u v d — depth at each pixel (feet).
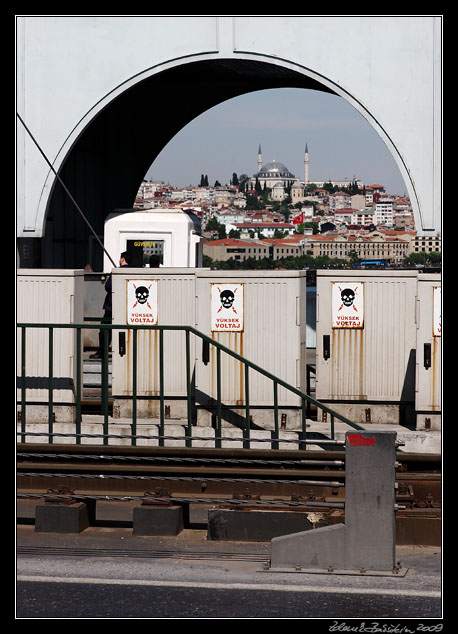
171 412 76.07
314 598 46.03
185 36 108.17
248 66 122.93
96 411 81.46
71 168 150.71
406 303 74.02
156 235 125.59
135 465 61.87
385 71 104.83
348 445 50.70
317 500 58.34
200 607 44.55
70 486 63.82
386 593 46.93
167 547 56.08
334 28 105.50
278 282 72.74
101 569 51.11
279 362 72.84
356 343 74.69
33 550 55.06
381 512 50.39
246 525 57.47
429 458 62.23
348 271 74.59
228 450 62.13
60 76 110.11
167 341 75.66
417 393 71.77
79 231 154.71
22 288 75.10
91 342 112.98
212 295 73.41
